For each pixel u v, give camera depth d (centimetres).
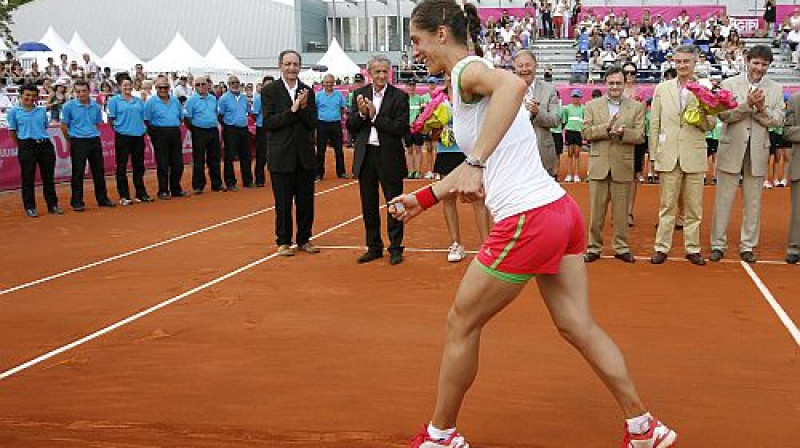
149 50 3794
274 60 3700
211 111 1591
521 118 345
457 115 347
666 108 818
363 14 3797
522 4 3500
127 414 438
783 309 649
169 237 1058
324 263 867
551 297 357
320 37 3853
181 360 533
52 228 1154
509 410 436
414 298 700
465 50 355
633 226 1124
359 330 600
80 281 795
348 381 486
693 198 828
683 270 809
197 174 1584
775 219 1166
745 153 834
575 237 350
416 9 356
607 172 839
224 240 1026
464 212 1273
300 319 634
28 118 1272
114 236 1073
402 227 870
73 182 1342
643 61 2861
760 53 800
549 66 2950
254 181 1839
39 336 598
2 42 2991
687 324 608
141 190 1461
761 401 447
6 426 424
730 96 761
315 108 903
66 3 3822
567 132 1722
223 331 602
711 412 431
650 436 347
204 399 459
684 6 3419
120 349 561
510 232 333
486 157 320
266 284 765
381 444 394
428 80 2722
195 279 792
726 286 735
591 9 3378
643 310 652
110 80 2630
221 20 3734
